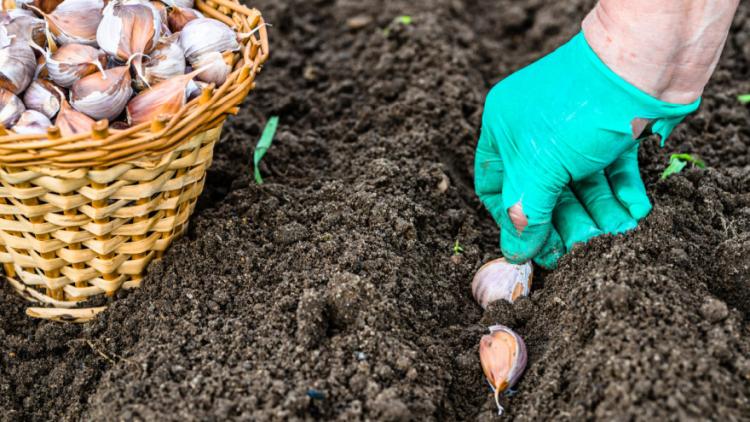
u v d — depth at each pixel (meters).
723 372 0.68
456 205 0.83
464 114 0.92
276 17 1.02
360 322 0.72
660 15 0.68
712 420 0.66
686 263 0.73
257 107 0.94
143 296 0.75
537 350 0.73
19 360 0.75
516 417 0.70
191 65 0.75
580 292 0.73
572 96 0.71
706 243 0.76
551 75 0.72
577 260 0.75
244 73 0.72
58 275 0.75
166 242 0.76
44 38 0.73
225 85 0.71
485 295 0.76
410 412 0.69
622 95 0.70
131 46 0.72
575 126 0.71
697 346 0.69
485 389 0.72
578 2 1.03
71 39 0.73
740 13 1.00
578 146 0.71
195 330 0.73
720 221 0.78
